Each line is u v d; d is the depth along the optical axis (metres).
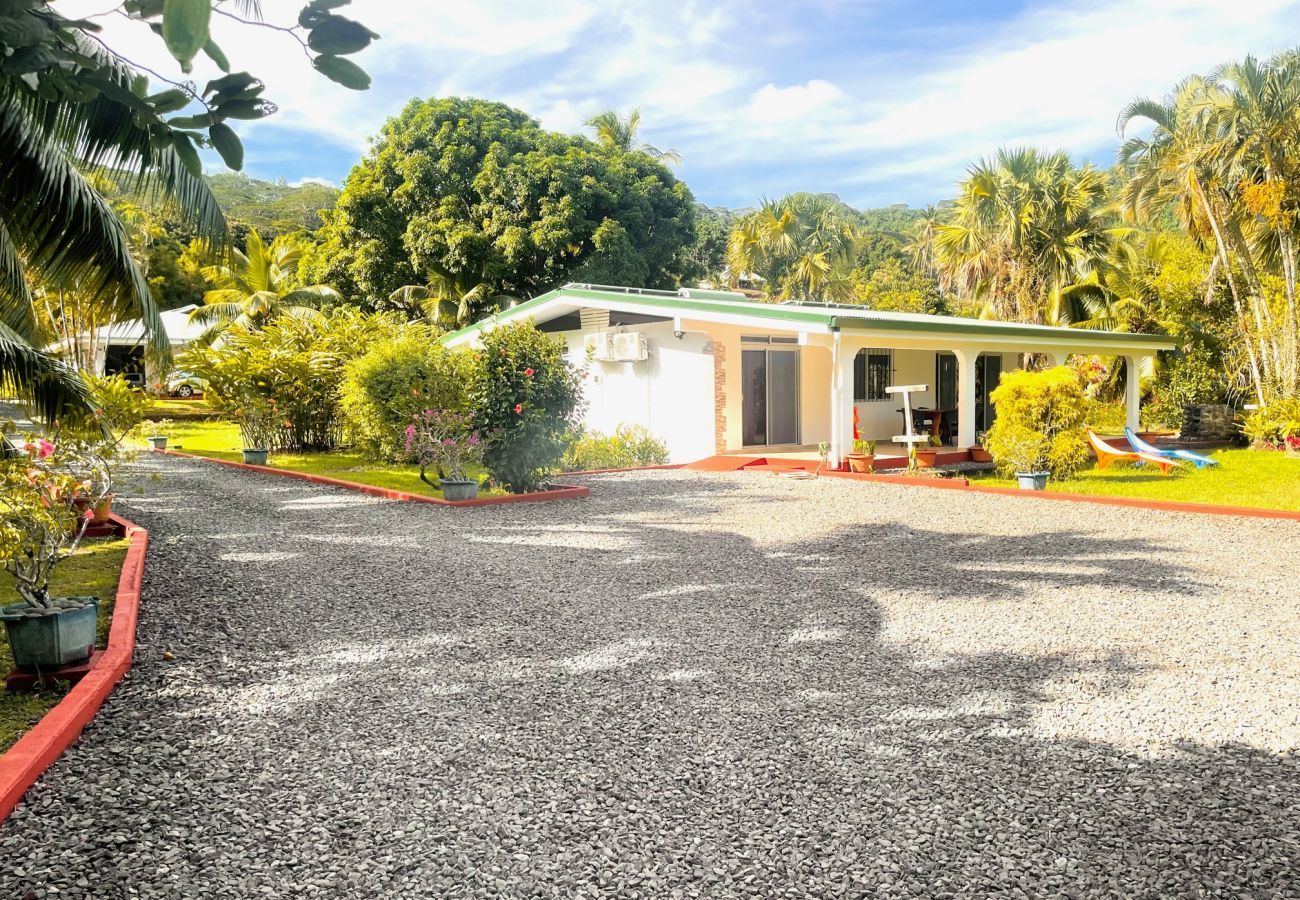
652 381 17.89
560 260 28.73
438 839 3.14
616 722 4.26
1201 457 15.12
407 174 28.53
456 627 5.89
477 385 12.41
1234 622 5.91
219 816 3.30
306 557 8.12
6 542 4.86
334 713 4.37
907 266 52.00
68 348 20.97
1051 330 17.50
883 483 13.61
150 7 1.84
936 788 3.54
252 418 18.61
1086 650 5.33
